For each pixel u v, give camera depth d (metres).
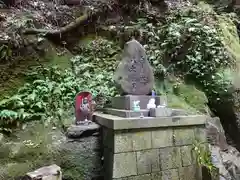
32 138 4.15
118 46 6.71
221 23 7.04
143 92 4.41
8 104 4.41
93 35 6.66
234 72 5.97
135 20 7.16
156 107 4.20
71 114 4.75
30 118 4.40
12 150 3.92
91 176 4.13
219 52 6.07
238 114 5.61
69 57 6.08
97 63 6.28
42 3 6.79
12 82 4.94
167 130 3.96
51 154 4.04
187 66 6.20
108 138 3.90
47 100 4.75
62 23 6.48
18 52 5.29
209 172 4.04
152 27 6.78
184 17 6.74
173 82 6.06
